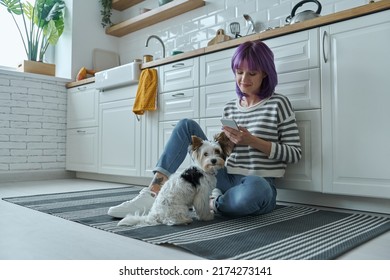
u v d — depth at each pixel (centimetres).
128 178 322
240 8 301
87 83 355
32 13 380
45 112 369
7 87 342
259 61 174
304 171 190
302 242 122
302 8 260
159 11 348
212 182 155
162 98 275
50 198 231
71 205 204
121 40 427
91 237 134
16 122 347
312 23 188
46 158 369
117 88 319
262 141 167
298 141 178
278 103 178
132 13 418
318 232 136
